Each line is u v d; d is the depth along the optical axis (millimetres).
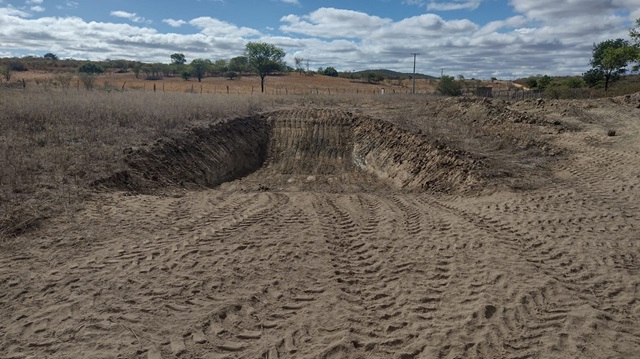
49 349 3713
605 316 4340
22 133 10578
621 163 10898
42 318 4125
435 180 11000
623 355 3754
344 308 4547
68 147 9766
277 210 7816
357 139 17781
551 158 11969
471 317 4352
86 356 3627
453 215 7656
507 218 7332
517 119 17062
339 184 13352
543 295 4754
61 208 6773
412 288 4969
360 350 3873
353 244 6258
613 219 7125
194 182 10977
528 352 3826
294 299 4699
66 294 4535
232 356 3746
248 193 9562
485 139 14484
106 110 13992
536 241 6270
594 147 12969
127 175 8891
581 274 5250
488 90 36500
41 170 8094
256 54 42875
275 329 4156
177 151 11617
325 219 7363
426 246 6164
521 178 9922
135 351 3709
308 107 23000
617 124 16391
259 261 5543
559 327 4184
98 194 7664
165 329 4047
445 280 5152
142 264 5281
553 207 7820
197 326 4113
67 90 21922
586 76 35344
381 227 7004
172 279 4965
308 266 5477
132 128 12445
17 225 5930
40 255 5348
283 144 17859
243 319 4301
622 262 5562
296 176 14852
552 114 18578
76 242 5766
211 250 5801
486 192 9164
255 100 22984
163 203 7770
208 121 15359
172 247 5820
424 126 16375
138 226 6508
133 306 4383
